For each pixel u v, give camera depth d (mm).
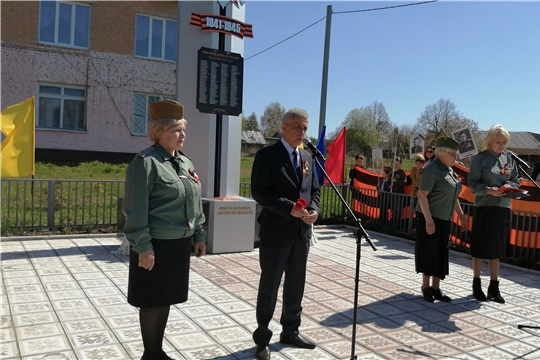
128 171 2914
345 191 10984
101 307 4555
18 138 7871
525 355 3828
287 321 3799
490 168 5203
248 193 10477
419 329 4359
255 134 45250
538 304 5281
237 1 7402
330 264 6906
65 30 20406
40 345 3631
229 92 7281
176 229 2994
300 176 3596
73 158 20484
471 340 4129
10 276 5535
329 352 3715
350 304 5035
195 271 6051
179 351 3623
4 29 19188
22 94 19688
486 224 5230
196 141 7316
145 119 22203
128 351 3564
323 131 10734
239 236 7242
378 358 3666
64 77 20375
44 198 9297
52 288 5121
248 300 4938
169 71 22422
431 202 5117
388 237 9477
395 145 10734
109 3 21016
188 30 7137
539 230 7109
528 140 34781
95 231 8406
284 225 3553
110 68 21219
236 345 3768
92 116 20969
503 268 7156
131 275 3029
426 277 5297
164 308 3135
